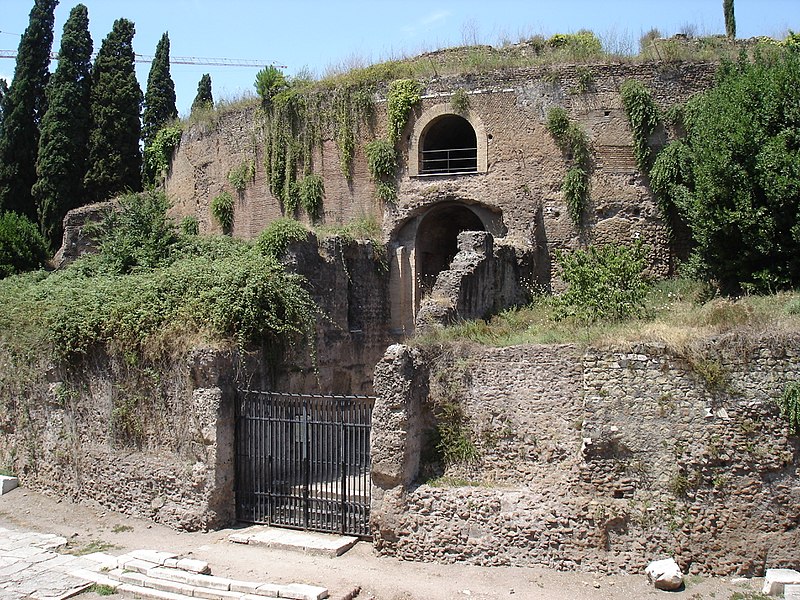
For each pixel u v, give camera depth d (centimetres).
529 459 1473
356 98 2877
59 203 3956
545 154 2666
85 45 4119
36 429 1980
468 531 1427
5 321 2086
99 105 4091
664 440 1375
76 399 1883
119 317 1814
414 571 1408
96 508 1820
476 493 1439
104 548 1575
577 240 2623
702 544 1341
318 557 1481
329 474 1599
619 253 1995
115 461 1797
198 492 1656
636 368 1398
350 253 2405
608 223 2608
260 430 1672
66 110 4009
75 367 1884
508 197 2683
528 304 2477
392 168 2798
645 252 2512
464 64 2830
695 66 2611
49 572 1436
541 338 1549
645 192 2600
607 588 1319
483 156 2714
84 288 2078
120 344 1797
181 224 3256
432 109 2762
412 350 1554
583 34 3005
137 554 1501
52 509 1839
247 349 1750
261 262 1903
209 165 3316
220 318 1720
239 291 1777
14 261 3422
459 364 1548
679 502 1359
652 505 1370
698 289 2161
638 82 2611
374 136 2862
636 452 1389
